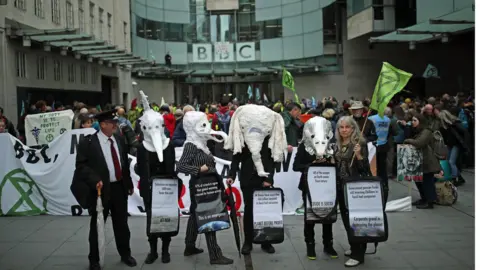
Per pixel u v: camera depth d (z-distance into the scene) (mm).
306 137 6543
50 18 19812
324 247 6801
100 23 27438
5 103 15875
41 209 9266
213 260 6426
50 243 7406
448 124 11320
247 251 6664
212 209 6406
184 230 8148
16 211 9180
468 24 18312
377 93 7820
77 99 22844
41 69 19156
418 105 15727
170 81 38438
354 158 6422
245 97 40031
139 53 36500
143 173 6465
